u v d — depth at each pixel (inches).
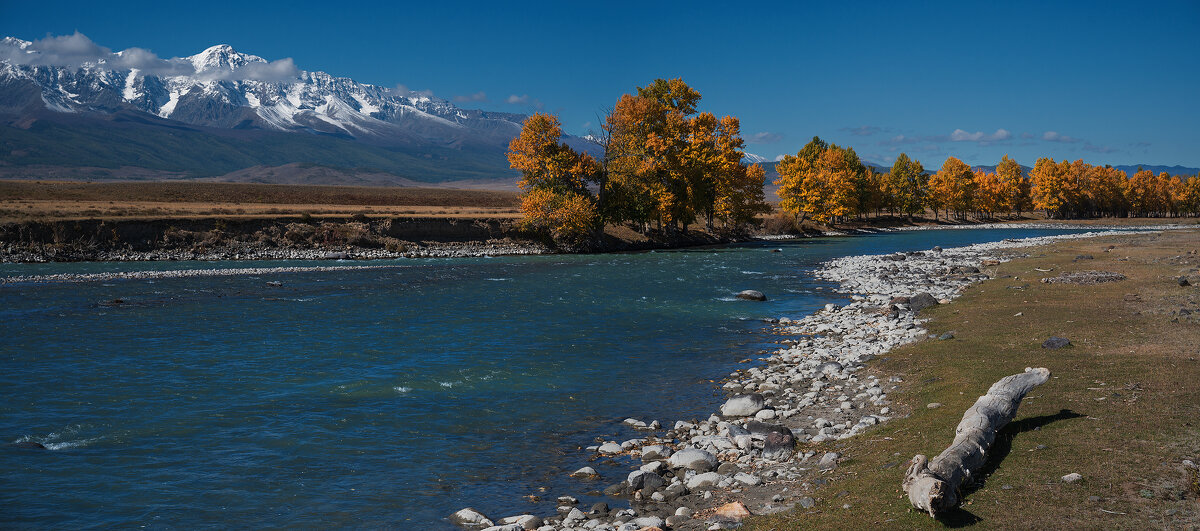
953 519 360.2
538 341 1019.3
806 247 3366.1
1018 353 753.0
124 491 482.0
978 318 1030.4
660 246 3440.0
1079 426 472.1
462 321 1190.3
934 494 356.8
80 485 491.2
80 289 1599.4
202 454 556.1
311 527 427.8
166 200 5433.1
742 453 532.1
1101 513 350.6
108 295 1504.7
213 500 468.1
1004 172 7027.6
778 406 670.5
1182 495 360.8
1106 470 397.4
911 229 5541.3
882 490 408.5
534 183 3166.8
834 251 3051.2
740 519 402.0
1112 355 695.1
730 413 653.9
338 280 1843.0
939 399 610.2
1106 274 1406.3
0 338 1023.6
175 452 560.1
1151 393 534.9
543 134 3107.8
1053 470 406.0
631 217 3292.3
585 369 848.9
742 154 3671.3
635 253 3016.7
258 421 641.6
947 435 482.6
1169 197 7017.7
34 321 1170.6
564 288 1668.3
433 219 3142.2
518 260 2613.2
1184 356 661.9
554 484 495.5
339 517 442.3
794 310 1316.4
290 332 1086.4
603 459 544.1
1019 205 7037.4
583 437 601.0
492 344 997.8
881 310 1211.9
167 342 1003.3
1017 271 1707.7
